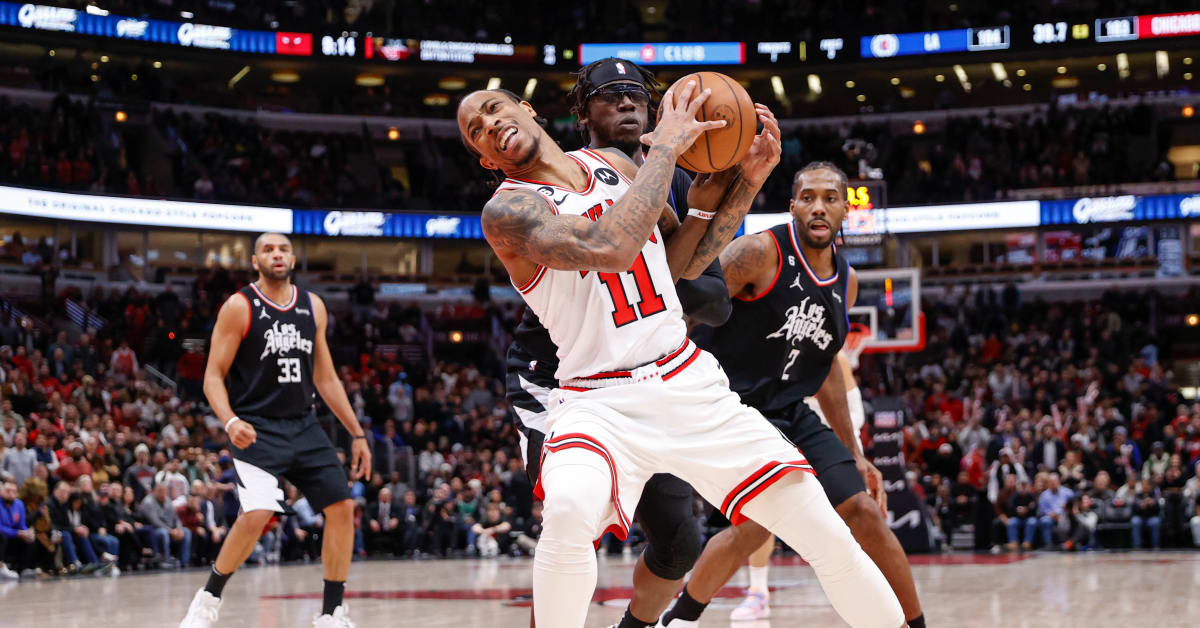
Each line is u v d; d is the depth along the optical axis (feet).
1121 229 83.46
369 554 49.62
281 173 87.04
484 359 78.95
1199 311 77.10
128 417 52.75
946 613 19.02
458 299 85.97
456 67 91.40
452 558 48.26
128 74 85.51
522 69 92.27
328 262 87.86
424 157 93.45
